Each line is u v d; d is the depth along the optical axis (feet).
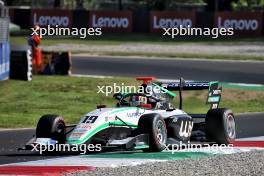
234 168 122.01
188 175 114.62
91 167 124.06
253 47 488.44
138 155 139.13
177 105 258.57
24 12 607.78
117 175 114.73
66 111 236.22
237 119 220.84
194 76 349.41
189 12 576.61
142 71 367.45
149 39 556.10
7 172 120.57
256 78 341.82
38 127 142.41
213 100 163.12
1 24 294.25
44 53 344.69
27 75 308.60
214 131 153.48
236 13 564.71
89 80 317.83
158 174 115.34
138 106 149.69
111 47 494.59
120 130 143.43
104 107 148.36
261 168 122.21
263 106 264.31
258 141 165.17
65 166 126.11
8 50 305.73
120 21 596.70
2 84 291.79
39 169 123.34
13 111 234.79
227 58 423.64
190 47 492.95
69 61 343.26
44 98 265.95
